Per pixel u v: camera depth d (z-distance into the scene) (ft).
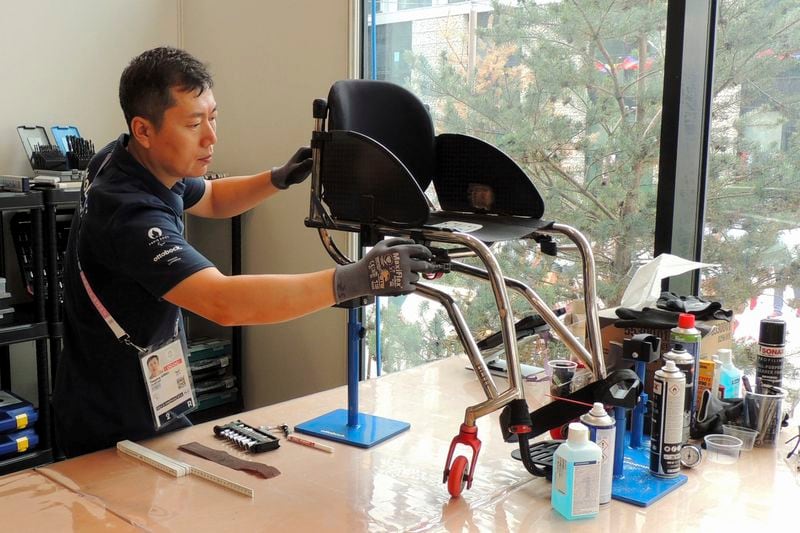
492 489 5.11
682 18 7.30
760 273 7.61
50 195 9.09
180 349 5.98
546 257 8.71
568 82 8.39
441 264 5.16
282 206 10.98
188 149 5.43
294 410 6.53
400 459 5.57
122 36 11.30
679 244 7.81
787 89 7.25
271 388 11.57
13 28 10.19
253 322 4.93
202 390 11.18
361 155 5.24
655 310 6.35
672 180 7.59
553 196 8.70
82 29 10.85
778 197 7.41
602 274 8.46
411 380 7.34
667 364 5.28
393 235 5.33
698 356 5.82
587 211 8.48
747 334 7.74
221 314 4.94
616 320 6.37
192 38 11.86
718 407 6.16
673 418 5.19
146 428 5.94
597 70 8.19
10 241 10.38
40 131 10.36
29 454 9.18
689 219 7.85
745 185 7.60
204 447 5.67
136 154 5.71
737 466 5.56
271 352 11.49
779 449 5.92
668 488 5.10
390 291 4.80
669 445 5.21
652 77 7.82
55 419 6.23
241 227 11.51
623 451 5.27
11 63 10.21
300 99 10.57
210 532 4.44
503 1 8.71
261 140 11.15
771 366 6.19
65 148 10.21
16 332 8.98
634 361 5.54
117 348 5.81
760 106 7.42
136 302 5.63
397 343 10.16
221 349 11.49
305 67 10.44
